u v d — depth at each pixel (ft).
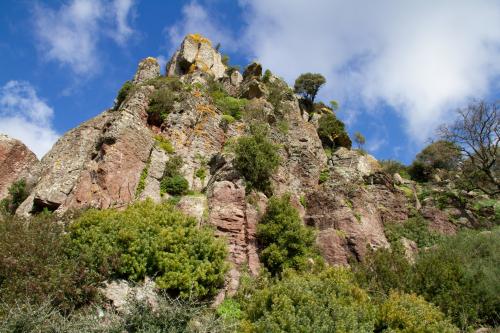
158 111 100.68
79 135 95.91
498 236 72.49
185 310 42.52
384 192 102.06
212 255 57.47
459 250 70.33
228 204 72.38
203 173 89.10
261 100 128.57
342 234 79.41
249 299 53.52
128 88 133.28
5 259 46.55
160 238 56.29
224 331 43.73
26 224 57.06
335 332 41.47
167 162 87.56
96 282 49.80
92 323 39.78
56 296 45.11
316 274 60.64
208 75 145.38
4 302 42.34
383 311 49.19
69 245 53.47
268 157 84.69
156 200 78.84
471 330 51.03
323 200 87.76
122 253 53.78
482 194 128.26
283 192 85.92
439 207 110.63
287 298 44.93
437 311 50.83
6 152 101.65
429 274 59.82
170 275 52.24
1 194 96.58
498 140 123.54
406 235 91.09
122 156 79.56
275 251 66.18
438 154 150.10
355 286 53.16
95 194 73.51
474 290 56.44
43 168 97.55
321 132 142.82
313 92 172.35
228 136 103.60
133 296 43.96
